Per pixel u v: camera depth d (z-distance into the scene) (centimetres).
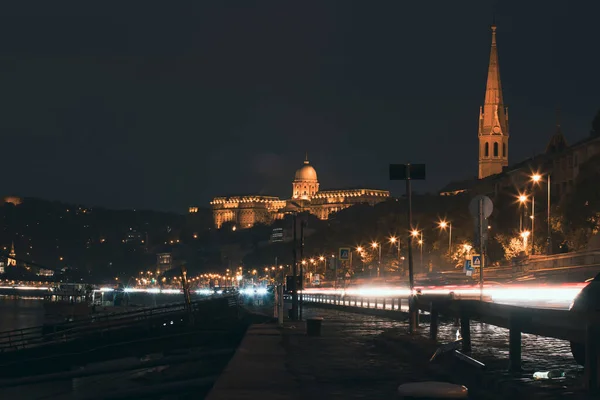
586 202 14000
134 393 4522
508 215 19300
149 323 12506
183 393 4559
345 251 12300
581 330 1758
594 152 16412
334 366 3055
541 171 19000
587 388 1722
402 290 14162
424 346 3328
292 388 2394
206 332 11981
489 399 2006
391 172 4356
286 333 5350
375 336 4931
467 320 2909
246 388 2392
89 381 9169
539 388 1888
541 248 15200
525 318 2191
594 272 10394
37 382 7212
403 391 1484
